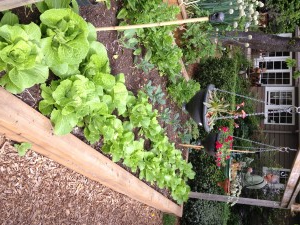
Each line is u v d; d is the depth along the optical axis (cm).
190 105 370
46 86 221
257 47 585
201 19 245
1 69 182
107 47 301
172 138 443
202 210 546
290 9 665
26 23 211
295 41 552
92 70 244
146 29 346
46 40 204
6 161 214
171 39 359
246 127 730
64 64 215
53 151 232
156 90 373
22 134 205
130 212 376
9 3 151
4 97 184
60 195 262
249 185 612
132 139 308
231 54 713
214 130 555
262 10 693
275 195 689
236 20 470
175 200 479
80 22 213
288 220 729
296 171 410
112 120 270
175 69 405
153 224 440
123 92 274
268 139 814
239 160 641
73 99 221
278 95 866
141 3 321
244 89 771
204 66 585
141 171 349
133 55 342
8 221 217
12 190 219
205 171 559
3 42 184
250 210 734
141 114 319
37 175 238
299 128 734
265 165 757
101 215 319
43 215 247
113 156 289
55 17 207
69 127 224
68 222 274
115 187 321
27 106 202
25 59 187
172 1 410
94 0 271
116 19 311
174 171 416
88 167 262
